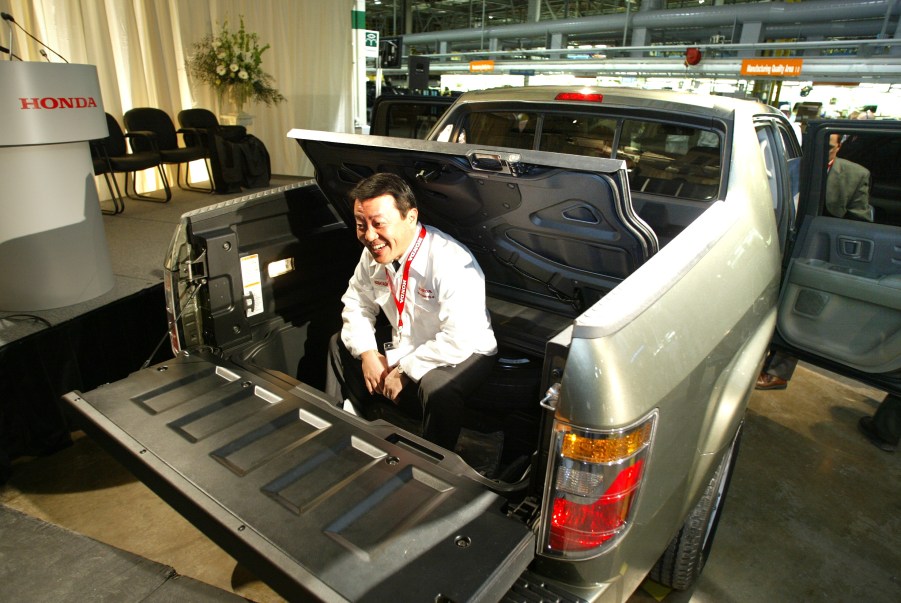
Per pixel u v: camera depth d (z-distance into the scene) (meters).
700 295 1.30
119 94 5.45
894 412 2.75
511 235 1.79
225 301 1.81
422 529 1.07
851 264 2.34
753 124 2.08
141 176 6.02
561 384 0.98
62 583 1.87
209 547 2.16
